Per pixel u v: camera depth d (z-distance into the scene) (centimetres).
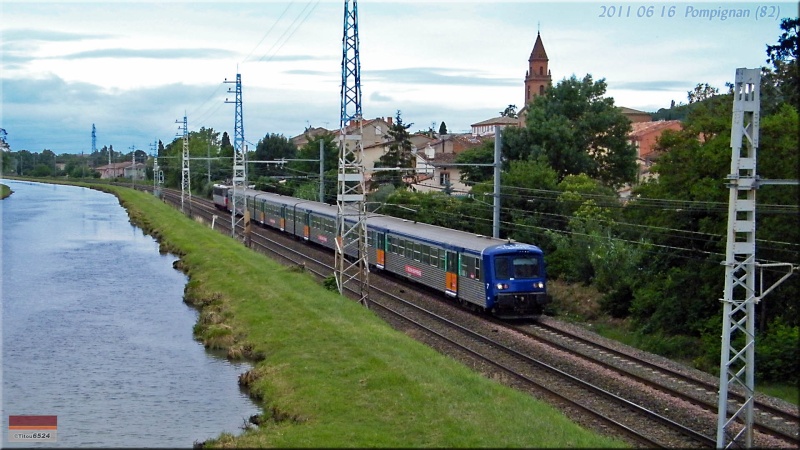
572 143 6456
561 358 2802
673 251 3553
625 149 6900
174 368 3002
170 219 8919
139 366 3044
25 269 5716
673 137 3628
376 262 4897
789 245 2972
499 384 2345
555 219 4862
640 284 3694
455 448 1800
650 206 3762
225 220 9050
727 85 4034
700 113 4084
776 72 3650
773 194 2995
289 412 2273
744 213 3094
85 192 16225
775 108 3600
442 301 4003
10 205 12119
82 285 5031
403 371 2438
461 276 3766
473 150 6925
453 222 5344
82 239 7725
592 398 2328
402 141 7925
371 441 1881
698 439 1975
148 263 6072
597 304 3869
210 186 12412
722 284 3180
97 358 3153
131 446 2131
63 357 3156
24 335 3594
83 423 2345
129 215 10156
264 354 3036
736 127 1895
